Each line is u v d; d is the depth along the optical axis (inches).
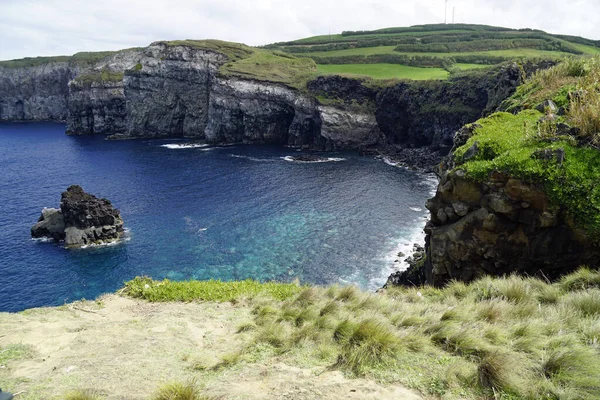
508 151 761.0
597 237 641.6
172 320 527.5
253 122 4662.9
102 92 5861.2
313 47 6840.6
